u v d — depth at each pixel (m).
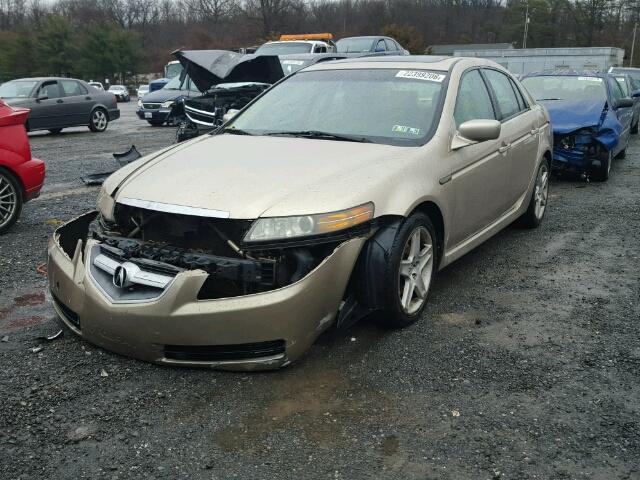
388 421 3.04
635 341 3.92
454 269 5.27
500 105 5.50
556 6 82.38
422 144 4.20
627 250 5.80
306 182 3.55
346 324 3.63
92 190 8.60
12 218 6.38
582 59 27.59
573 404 3.20
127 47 73.81
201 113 11.89
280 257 3.33
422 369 3.53
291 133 4.52
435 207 4.14
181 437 2.90
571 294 4.70
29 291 4.69
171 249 3.44
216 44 71.62
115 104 18.23
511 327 4.11
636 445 2.87
